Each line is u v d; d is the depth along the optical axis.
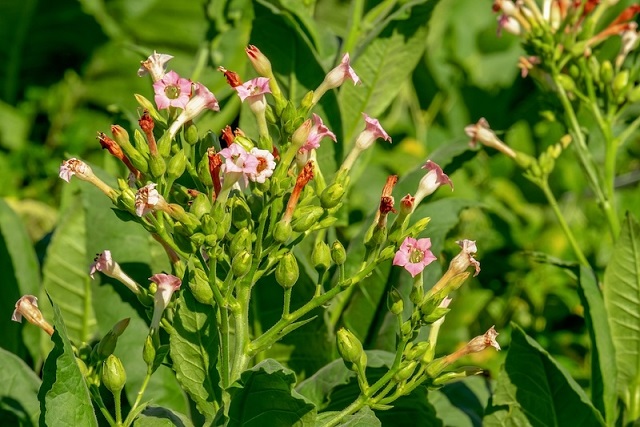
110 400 2.13
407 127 3.61
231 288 1.88
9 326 2.22
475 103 3.84
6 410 2.05
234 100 2.34
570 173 3.38
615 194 3.29
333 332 2.21
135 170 1.89
